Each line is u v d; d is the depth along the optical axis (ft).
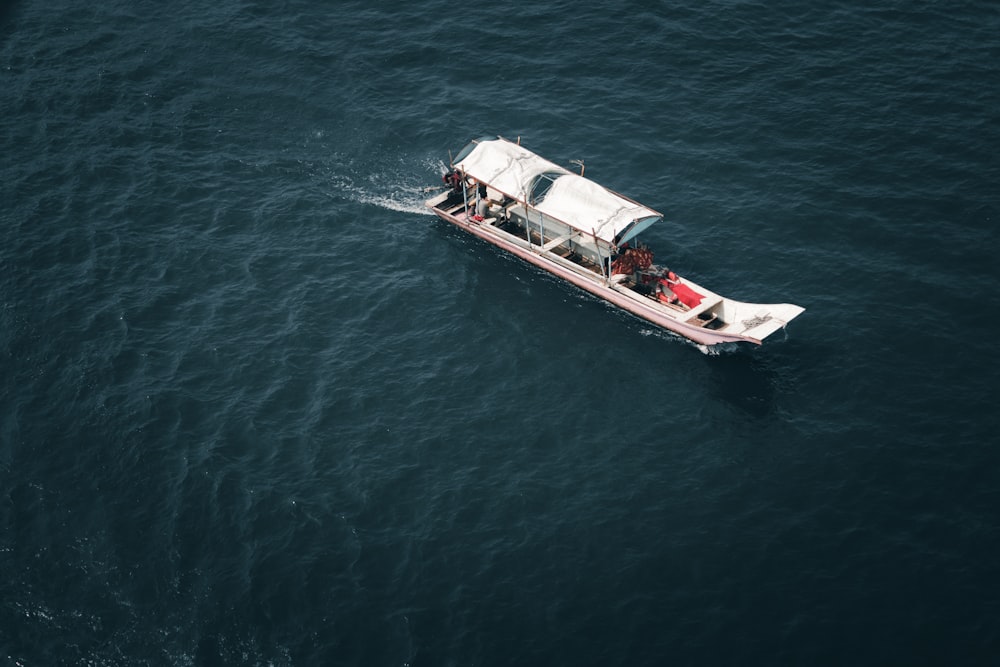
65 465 263.90
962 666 219.20
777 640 225.76
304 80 396.57
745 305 302.04
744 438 272.72
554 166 333.01
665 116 377.09
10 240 329.31
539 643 226.58
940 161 352.49
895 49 397.39
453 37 414.62
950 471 260.62
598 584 238.27
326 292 317.42
